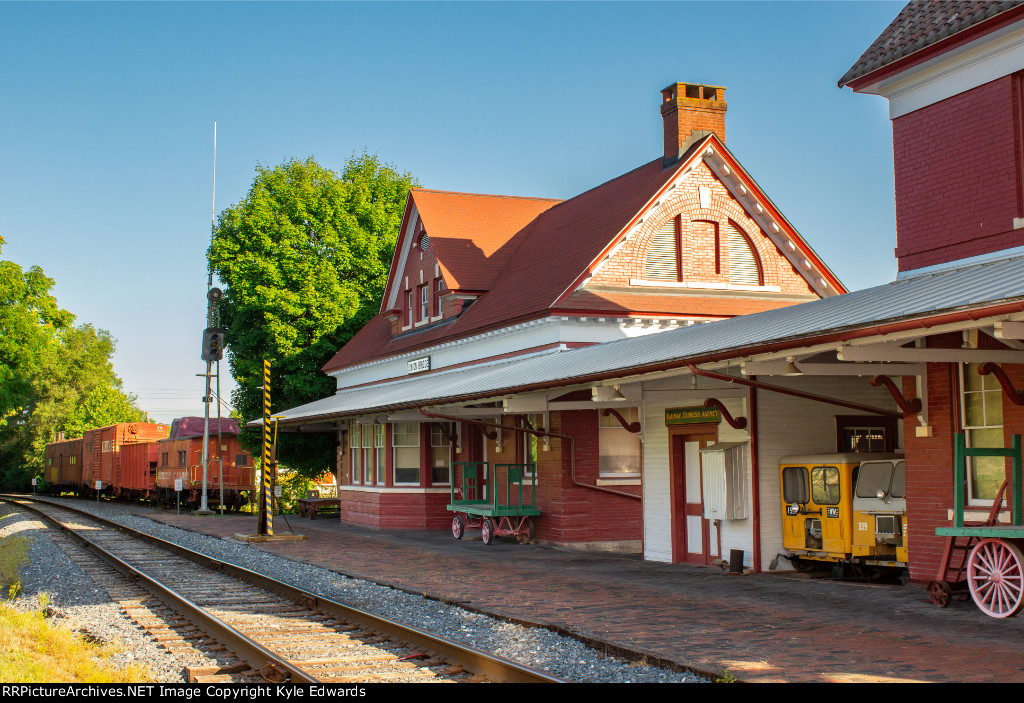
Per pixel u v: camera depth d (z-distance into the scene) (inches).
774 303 1007.0
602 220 1019.3
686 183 983.6
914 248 561.9
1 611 488.4
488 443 991.0
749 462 614.2
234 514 1552.7
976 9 523.5
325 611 479.8
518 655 369.7
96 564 736.3
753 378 609.0
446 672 338.3
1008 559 415.8
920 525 509.4
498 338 1009.5
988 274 458.6
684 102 1010.1
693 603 487.2
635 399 643.5
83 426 3484.3
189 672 337.7
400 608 496.7
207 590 569.3
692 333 656.4
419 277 1219.2
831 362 502.3
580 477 832.9
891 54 564.1
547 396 725.9
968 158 531.8
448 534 1007.6
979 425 483.5
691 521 680.4
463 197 1254.3
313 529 1120.8
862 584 534.3
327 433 1585.9
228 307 1644.9
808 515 580.1
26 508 1675.7
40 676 327.9
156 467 1825.8
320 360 1572.3
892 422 639.8
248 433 1595.7
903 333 384.8
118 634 422.3
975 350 440.5
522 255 1145.4
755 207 1003.3
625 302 935.0
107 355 3786.9
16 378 1658.5
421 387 1029.2
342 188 1663.4
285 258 1569.9
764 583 557.6
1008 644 361.1
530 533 864.3
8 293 1649.9
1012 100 509.4
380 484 1147.9
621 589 548.1
